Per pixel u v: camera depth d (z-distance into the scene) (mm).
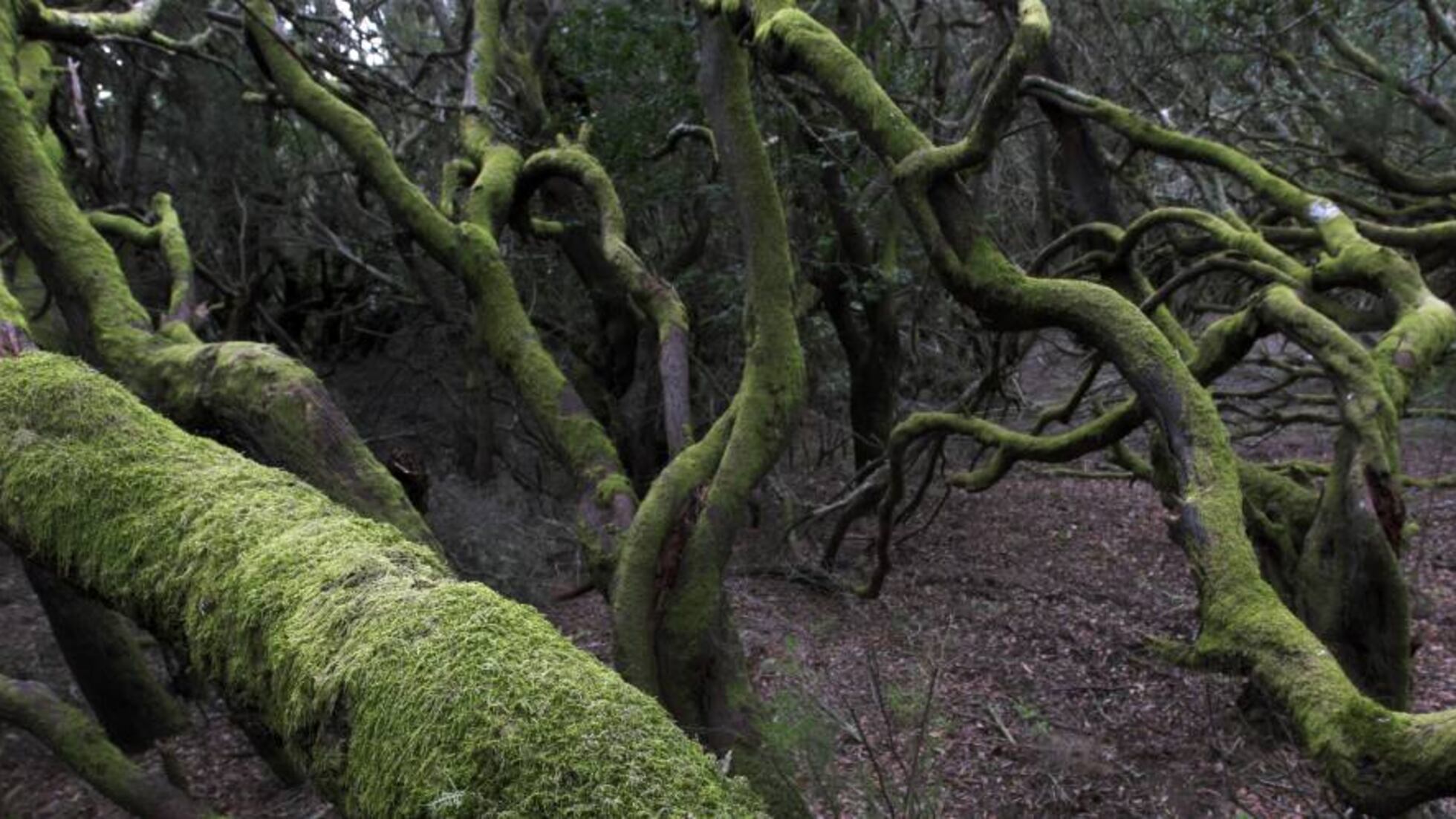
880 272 10258
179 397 3459
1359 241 6148
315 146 13445
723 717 4539
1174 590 9992
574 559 10609
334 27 9453
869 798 4875
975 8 13523
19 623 8664
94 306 3943
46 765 6758
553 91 11273
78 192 11164
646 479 11109
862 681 7332
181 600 1350
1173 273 11633
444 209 7117
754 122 5035
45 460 1556
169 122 12047
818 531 12242
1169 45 11750
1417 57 12461
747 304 5031
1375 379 5098
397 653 1066
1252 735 6523
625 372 11289
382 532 1367
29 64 6594
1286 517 6805
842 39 9867
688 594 4562
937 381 14320
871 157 9297
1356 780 2598
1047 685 7777
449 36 11039
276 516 1399
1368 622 5266
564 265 12406
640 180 9703
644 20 8812
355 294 14234
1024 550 11320
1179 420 3887
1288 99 10758
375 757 1021
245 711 1322
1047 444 6582
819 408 14016
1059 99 7734
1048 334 16203
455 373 13859
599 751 940
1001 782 6148
